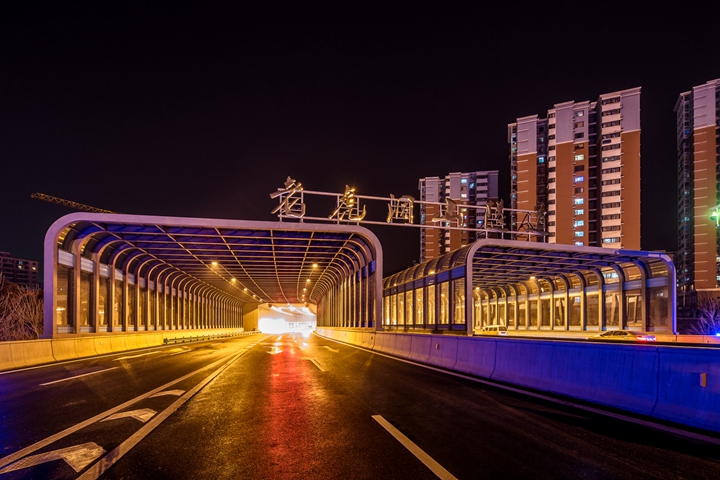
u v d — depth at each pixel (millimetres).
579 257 31125
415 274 37719
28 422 6688
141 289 33750
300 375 11898
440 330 31547
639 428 5961
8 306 40500
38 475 4410
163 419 6770
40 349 16875
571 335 39219
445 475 4262
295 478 4246
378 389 9375
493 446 5180
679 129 101562
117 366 15258
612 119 82375
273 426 6254
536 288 46031
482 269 36750
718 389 5832
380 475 4285
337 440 5500
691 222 93312
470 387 9562
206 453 5055
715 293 77688
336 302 47344
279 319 138250
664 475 4250
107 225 22719
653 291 31984
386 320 48344
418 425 6203
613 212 80688
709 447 5121
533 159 91938
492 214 27047
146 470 4512
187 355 20578
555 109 87312
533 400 8016
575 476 4230
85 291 23516
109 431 6086
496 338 11031
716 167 86562
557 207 85188
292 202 23328
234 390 9469
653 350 6770
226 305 81000
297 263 37000
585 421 6371
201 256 32438
